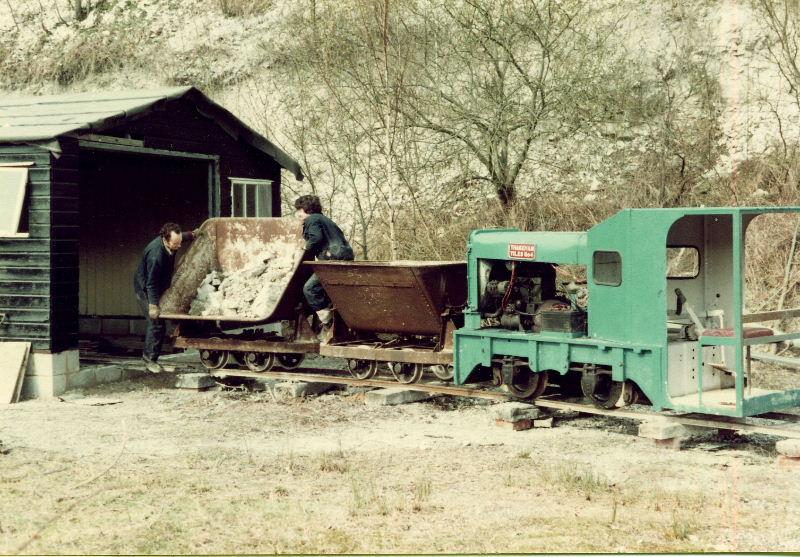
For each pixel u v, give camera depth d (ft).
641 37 64.39
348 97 64.75
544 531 20.25
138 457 27.43
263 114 73.36
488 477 24.72
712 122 60.85
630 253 27.91
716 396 27.63
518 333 31.12
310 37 66.69
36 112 41.86
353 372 37.04
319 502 22.67
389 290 34.55
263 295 39.32
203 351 40.57
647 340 27.58
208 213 47.29
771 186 56.08
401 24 62.75
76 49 85.30
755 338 26.48
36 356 37.83
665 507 21.89
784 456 25.59
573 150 60.90
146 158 50.29
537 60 58.80
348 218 66.64
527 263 32.22
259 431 31.09
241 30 81.61
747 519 20.90
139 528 20.79
